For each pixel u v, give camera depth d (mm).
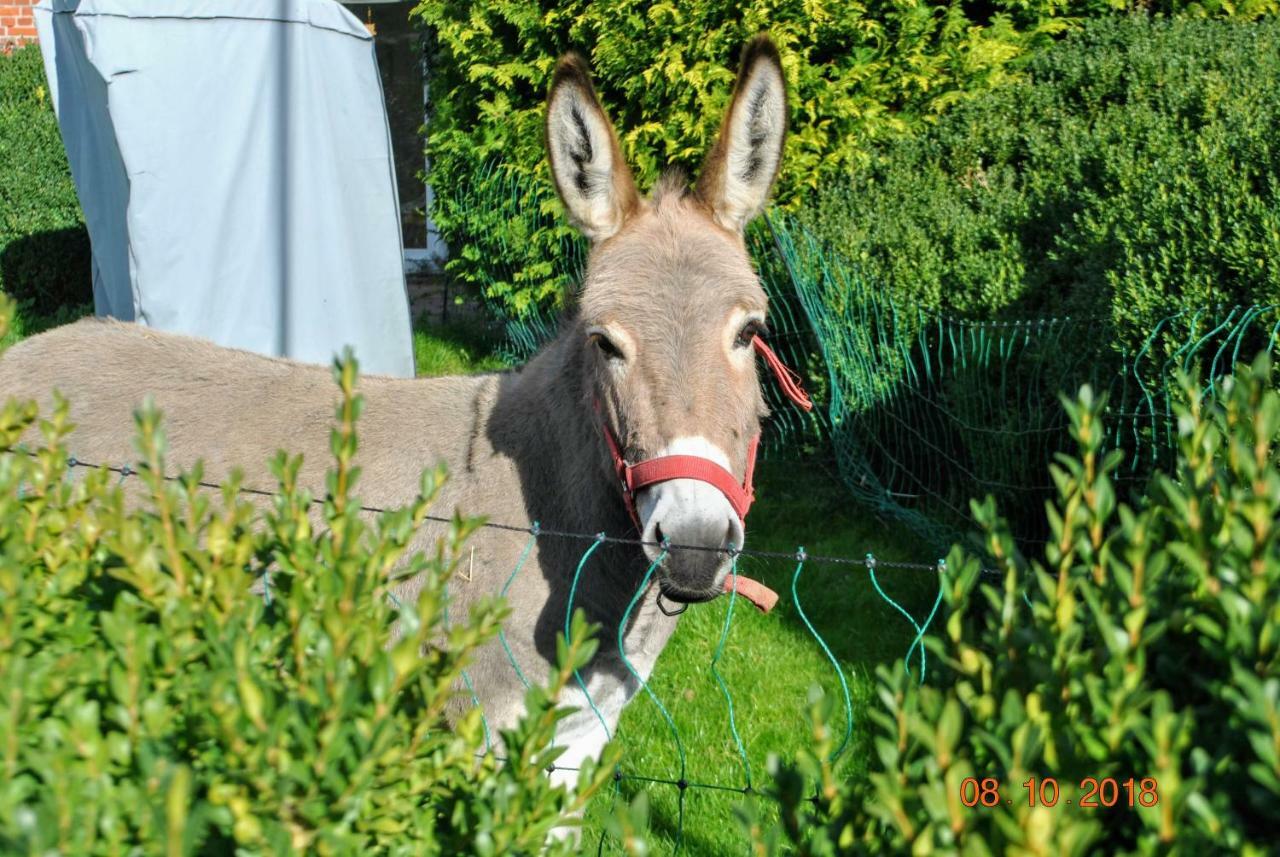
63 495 1797
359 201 7355
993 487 4996
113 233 7461
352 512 1632
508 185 8148
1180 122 5918
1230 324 3980
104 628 1378
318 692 1352
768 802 3453
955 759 1350
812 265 6125
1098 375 4496
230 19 6633
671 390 2406
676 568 2293
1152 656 1516
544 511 2811
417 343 9156
